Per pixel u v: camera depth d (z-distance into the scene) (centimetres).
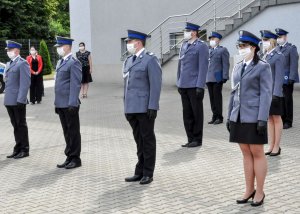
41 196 652
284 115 1062
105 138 1049
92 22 2433
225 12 1947
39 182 723
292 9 1638
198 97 911
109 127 1192
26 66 873
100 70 2425
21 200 638
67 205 610
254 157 582
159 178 716
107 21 2375
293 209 568
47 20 4166
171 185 680
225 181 691
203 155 853
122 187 680
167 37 2144
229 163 792
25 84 870
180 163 800
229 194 632
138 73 687
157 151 896
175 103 1564
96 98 1803
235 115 581
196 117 916
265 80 568
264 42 817
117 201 619
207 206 589
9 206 615
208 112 1345
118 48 2348
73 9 2511
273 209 570
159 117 1304
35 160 868
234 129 584
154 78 682
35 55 1691
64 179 735
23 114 889
